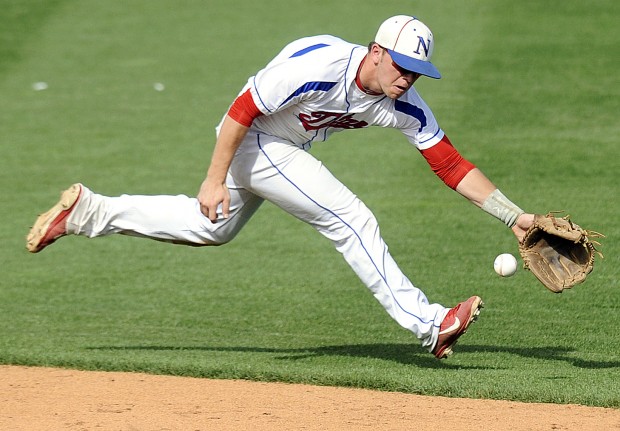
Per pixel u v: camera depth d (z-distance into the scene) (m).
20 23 65.56
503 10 64.38
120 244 33.59
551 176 39.03
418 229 33.72
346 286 28.58
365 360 21.33
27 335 23.86
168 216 19.72
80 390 18.77
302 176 18.80
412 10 64.75
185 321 25.44
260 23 64.06
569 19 62.28
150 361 20.64
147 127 47.84
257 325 25.02
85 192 19.55
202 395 18.42
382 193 38.00
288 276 29.64
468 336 23.72
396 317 19.28
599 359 21.56
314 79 17.73
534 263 18.91
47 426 16.41
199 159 42.97
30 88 54.75
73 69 57.72
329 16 64.06
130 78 55.72
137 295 28.03
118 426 16.41
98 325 25.03
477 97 50.09
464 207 36.12
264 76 17.86
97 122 48.88
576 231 18.41
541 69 53.88
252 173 18.94
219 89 53.19
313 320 25.45
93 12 68.06
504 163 40.78
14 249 32.91
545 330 24.16
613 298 26.67
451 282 28.36
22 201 37.97
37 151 44.66
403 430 16.23
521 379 19.30
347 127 19.11
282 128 18.81
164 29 64.19
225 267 30.73
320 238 33.72
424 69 17.42
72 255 32.38
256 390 18.83
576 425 16.56
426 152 19.20
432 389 18.62
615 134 44.25
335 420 16.80
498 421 16.78
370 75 17.86
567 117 46.88
